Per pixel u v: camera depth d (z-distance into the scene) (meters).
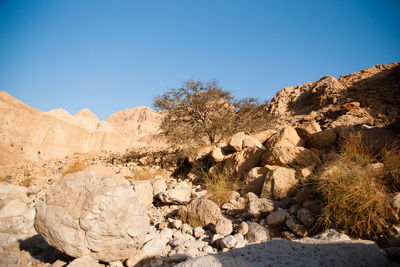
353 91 14.85
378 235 2.61
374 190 2.90
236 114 13.19
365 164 3.52
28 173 11.41
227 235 3.19
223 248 2.85
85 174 2.66
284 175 3.94
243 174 5.38
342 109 12.14
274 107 19.89
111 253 2.42
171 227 3.83
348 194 2.87
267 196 3.91
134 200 2.61
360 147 3.97
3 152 23.31
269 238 2.95
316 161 4.34
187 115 12.76
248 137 6.34
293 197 3.72
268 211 3.44
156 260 2.64
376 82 14.64
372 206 2.71
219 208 3.77
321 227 2.91
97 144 34.19
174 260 2.60
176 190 4.72
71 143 32.41
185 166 8.49
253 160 5.39
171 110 12.66
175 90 12.90
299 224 3.01
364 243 2.01
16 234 3.41
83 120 37.44
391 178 3.11
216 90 12.73
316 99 16.83
